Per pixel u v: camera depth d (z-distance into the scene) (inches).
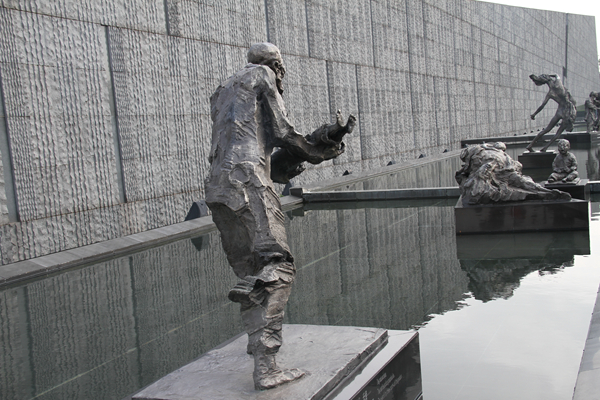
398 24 958.4
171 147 445.4
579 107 2615.7
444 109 1190.3
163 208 435.8
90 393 149.5
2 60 319.9
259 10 577.6
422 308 205.2
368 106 843.4
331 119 737.0
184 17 462.9
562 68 2303.2
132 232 406.3
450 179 695.1
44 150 343.6
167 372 160.7
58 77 353.1
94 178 377.7
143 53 420.2
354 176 757.3
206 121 484.4
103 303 241.6
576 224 330.6
